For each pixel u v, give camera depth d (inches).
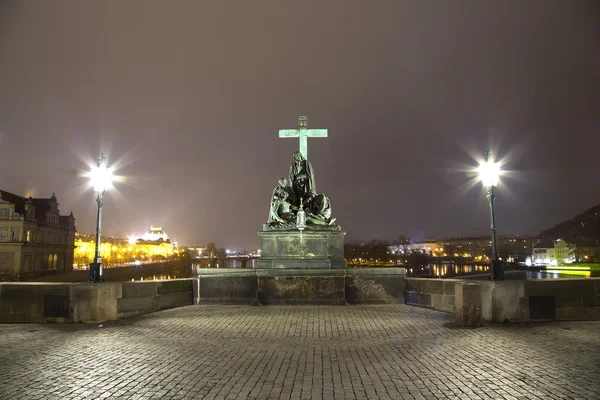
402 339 531.5
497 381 369.4
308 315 712.4
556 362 425.4
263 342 519.8
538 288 658.2
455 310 638.5
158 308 776.9
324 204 952.3
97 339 541.3
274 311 761.0
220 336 554.9
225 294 858.8
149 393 345.7
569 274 2913.4
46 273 4160.9
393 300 849.5
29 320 670.5
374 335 555.8
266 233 905.5
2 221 3693.4
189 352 472.4
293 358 445.7
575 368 405.1
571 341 517.0
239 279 858.8
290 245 900.0
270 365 420.8
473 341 518.0
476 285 623.8
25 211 3814.0
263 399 332.2
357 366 415.5
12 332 592.1
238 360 439.2
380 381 371.2
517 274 2347.4
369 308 792.9
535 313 653.9
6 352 475.5
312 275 849.5
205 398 335.0
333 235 909.2
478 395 338.0
